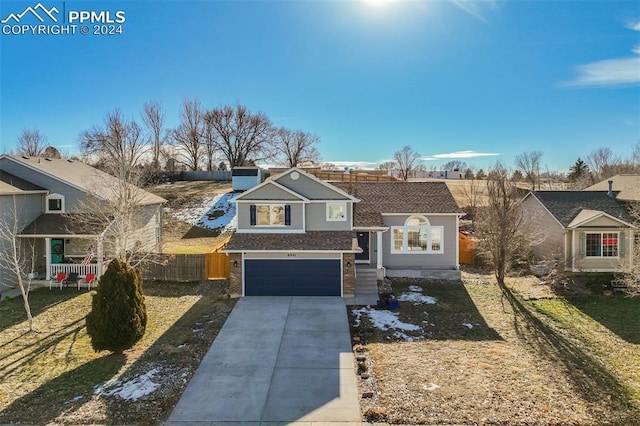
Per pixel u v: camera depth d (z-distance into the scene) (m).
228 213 40.28
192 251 29.59
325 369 12.38
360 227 22.34
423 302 19.12
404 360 12.93
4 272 21.00
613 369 12.42
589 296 20.36
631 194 26.19
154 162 61.50
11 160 23.64
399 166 76.12
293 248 19.98
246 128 67.62
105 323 12.95
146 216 27.09
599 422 9.61
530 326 16.17
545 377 11.82
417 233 24.30
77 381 11.72
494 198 23.09
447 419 9.69
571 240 23.91
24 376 12.07
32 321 16.81
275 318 16.91
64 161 28.58
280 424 9.62
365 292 20.69
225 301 19.39
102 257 21.11
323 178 47.72
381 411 9.96
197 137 66.75
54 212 23.75
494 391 10.96
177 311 18.03
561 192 28.25
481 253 26.70
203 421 9.75
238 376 11.97
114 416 9.95
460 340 14.68
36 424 9.64
